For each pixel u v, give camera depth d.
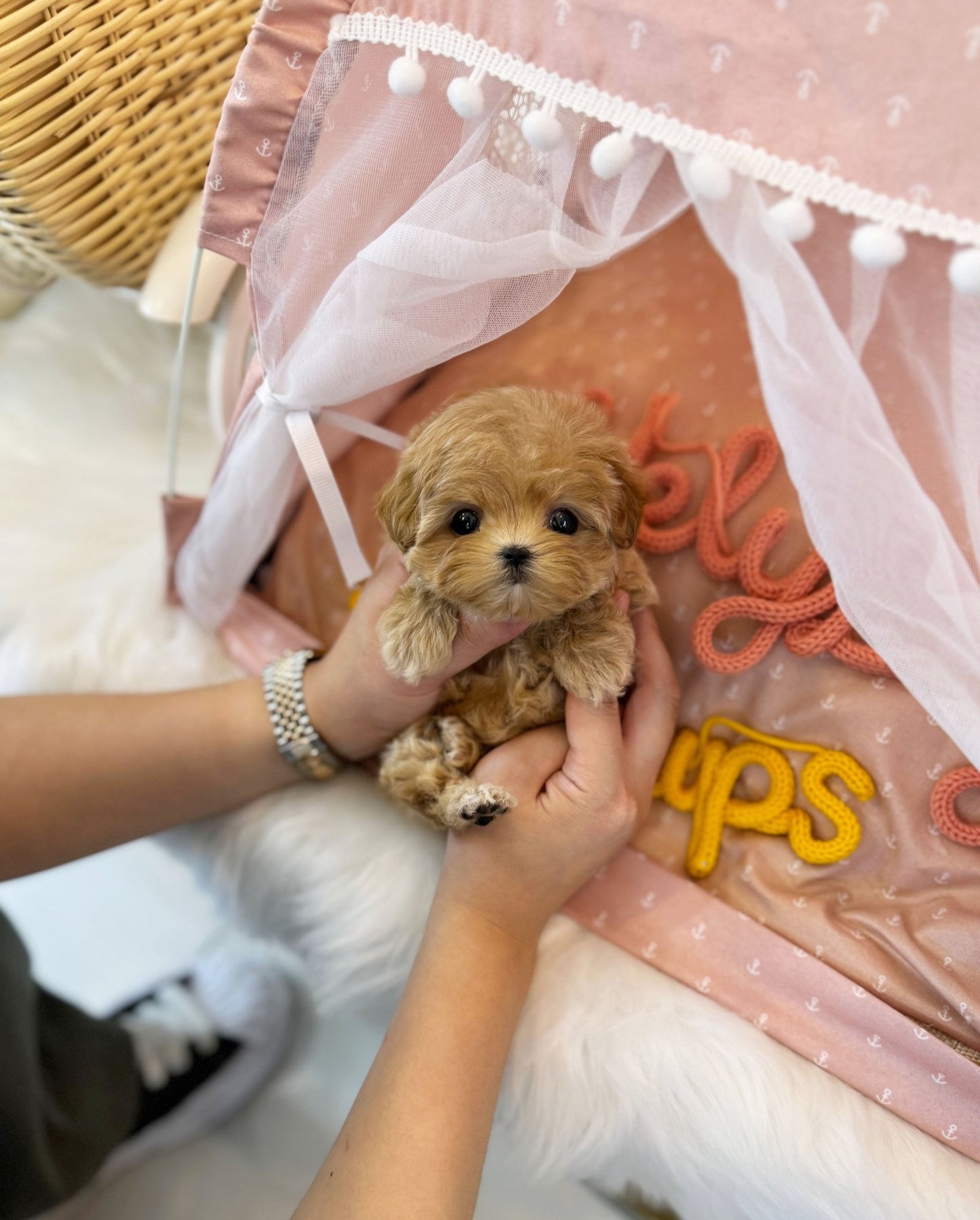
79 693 1.16
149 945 1.71
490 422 0.85
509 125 0.78
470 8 0.73
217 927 1.71
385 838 1.13
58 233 1.14
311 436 1.01
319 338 0.91
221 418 1.31
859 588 0.83
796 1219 0.95
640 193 0.77
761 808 1.07
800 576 1.04
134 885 1.76
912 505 0.76
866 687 1.02
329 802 1.16
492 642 0.94
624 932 1.04
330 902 1.12
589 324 1.29
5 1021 1.13
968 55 0.60
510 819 0.94
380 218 0.86
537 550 0.81
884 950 0.99
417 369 0.96
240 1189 1.44
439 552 0.85
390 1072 0.89
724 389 1.19
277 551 1.38
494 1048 0.92
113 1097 1.38
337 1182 0.84
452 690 1.02
